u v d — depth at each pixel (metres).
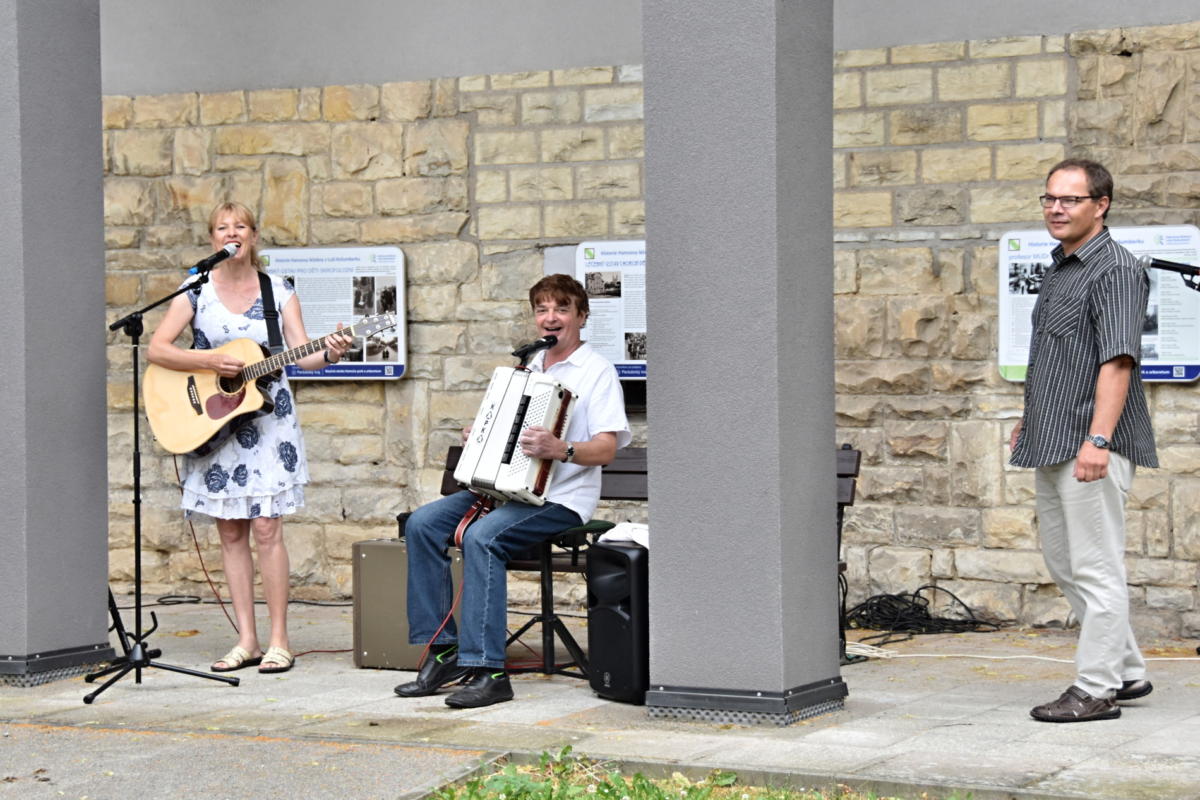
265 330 6.95
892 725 5.39
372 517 9.07
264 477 6.84
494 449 6.16
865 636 7.73
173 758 5.11
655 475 5.60
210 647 7.57
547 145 8.76
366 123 9.07
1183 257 7.61
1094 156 7.78
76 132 6.89
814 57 5.62
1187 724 5.36
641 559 5.87
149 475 9.44
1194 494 7.60
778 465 5.40
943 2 8.02
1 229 6.62
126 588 9.50
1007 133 7.93
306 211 9.17
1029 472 7.91
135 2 9.43
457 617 6.54
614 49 8.64
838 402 8.22
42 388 6.71
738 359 5.46
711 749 5.02
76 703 6.16
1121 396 5.35
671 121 5.54
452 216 8.93
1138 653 5.78
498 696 5.99
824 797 4.50
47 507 6.72
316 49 9.16
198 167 9.33
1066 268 5.57
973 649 7.28
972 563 7.99
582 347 6.45
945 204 8.03
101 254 7.03
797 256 5.51
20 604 6.61
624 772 4.86
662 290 5.57
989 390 7.97
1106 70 7.75
